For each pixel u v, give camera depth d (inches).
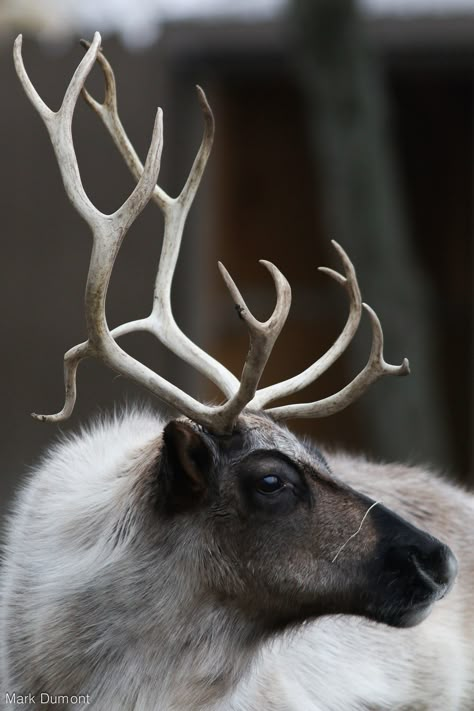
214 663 272.8
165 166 670.5
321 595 265.6
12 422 671.1
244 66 673.0
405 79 715.4
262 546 266.1
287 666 297.4
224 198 743.1
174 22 657.6
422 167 738.2
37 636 270.7
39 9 594.2
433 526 338.3
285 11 575.2
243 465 265.1
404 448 581.9
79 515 279.0
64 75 658.2
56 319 673.6
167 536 268.7
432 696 323.3
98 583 268.5
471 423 725.9
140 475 274.2
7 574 287.3
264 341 256.1
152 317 291.9
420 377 586.2
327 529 265.3
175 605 269.1
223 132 738.8
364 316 586.2
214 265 737.0
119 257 653.9
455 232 736.3
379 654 315.6
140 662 268.7
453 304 734.5
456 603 334.3
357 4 562.9
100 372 629.9
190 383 646.5
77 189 261.9
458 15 641.0
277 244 746.2
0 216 677.3
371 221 582.2
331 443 740.0
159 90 666.8
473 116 732.7
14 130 672.4
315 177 741.9
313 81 576.4
